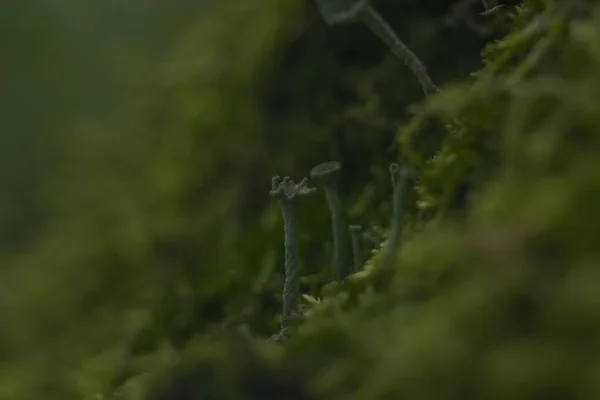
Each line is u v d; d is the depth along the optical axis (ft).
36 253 9.30
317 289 5.38
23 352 8.21
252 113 7.63
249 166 7.53
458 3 6.67
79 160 9.73
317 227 6.33
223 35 8.13
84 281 8.28
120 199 8.55
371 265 4.27
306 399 3.85
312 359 3.88
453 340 3.10
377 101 6.89
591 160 3.16
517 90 3.64
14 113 15.99
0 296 8.84
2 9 17.19
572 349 2.89
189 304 6.71
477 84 4.02
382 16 6.89
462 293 3.16
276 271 6.54
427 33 6.73
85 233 8.63
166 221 7.77
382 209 6.29
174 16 14.01
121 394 5.06
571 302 2.89
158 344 6.60
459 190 4.14
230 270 6.80
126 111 9.66
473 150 4.08
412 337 3.20
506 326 3.06
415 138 5.51
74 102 15.87
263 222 6.94
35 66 16.74
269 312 6.28
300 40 7.40
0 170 14.66
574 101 3.35
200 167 7.86
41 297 8.52
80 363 7.11
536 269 3.07
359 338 3.60
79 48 16.61
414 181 5.00
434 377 3.11
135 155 8.87
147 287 7.40
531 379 2.88
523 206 3.23
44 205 13.30
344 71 7.17
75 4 16.84
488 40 6.22
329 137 7.06
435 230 3.89
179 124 8.32
